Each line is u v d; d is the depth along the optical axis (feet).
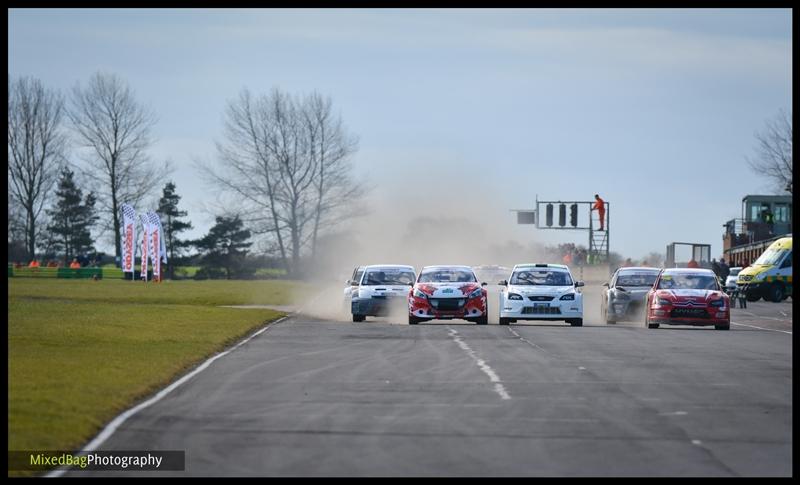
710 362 236.63
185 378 201.87
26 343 256.73
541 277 382.01
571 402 170.91
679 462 124.36
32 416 146.82
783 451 131.75
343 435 139.85
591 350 265.34
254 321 371.15
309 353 255.29
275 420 151.64
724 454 129.49
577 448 131.95
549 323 395.34
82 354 232.73
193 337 289.94
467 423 149.69
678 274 376.48
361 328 349.61
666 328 367.04
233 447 131.54
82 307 415.44
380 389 186.09
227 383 194.18
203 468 119.65
